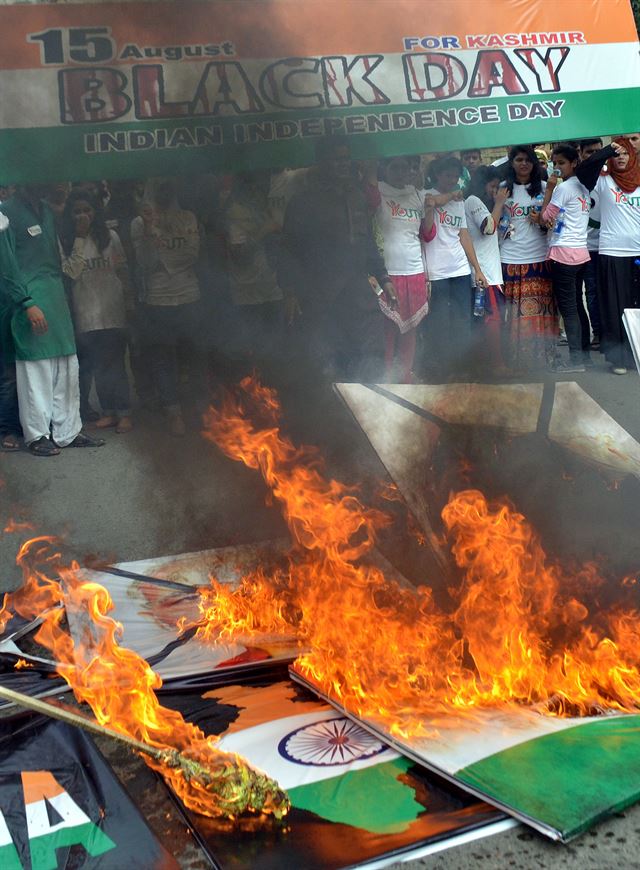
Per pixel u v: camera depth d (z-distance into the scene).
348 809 2.36
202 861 2.23
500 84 4.93
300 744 2.65
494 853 2.20
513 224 6.88
